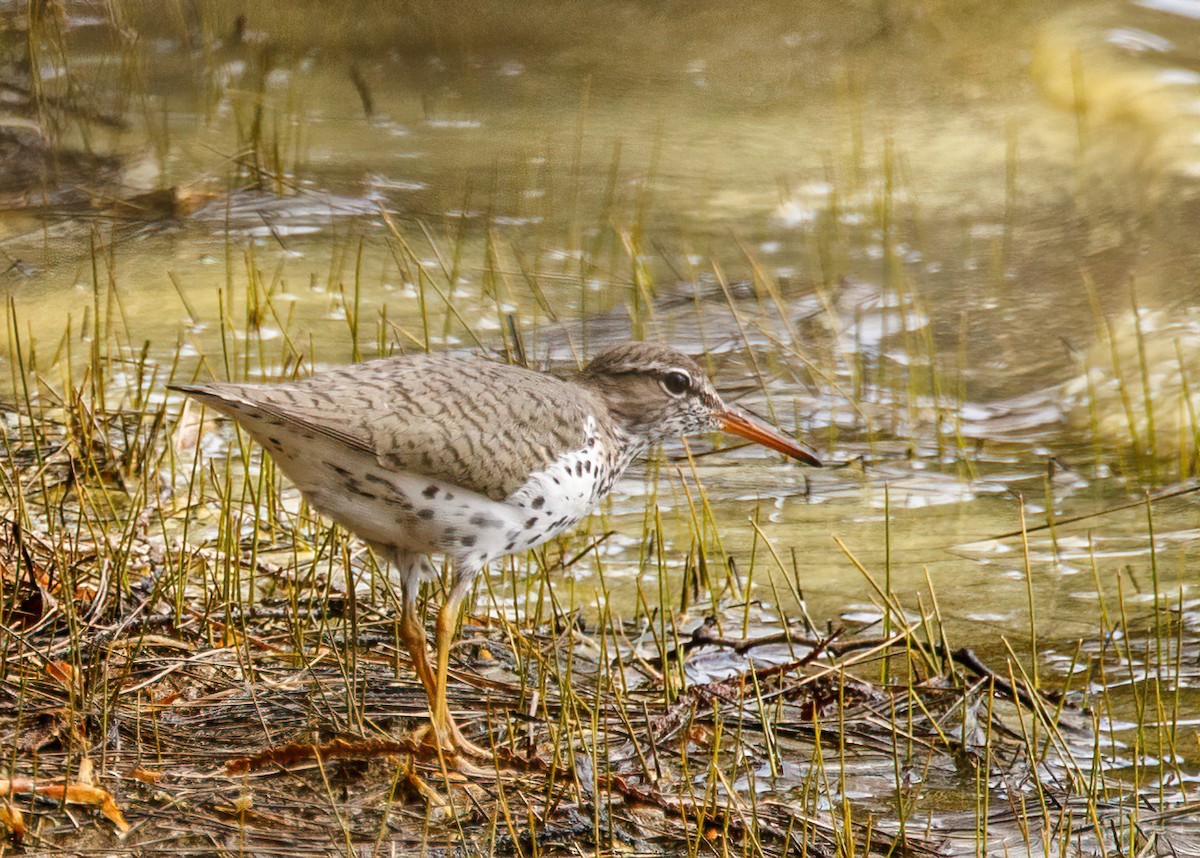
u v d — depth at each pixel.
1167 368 14.87
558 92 24.67
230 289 15.61
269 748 8.34
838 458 13.44
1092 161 21.17
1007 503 12.57
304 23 26.62
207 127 21.78
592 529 12.02
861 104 24.08
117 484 12.02
